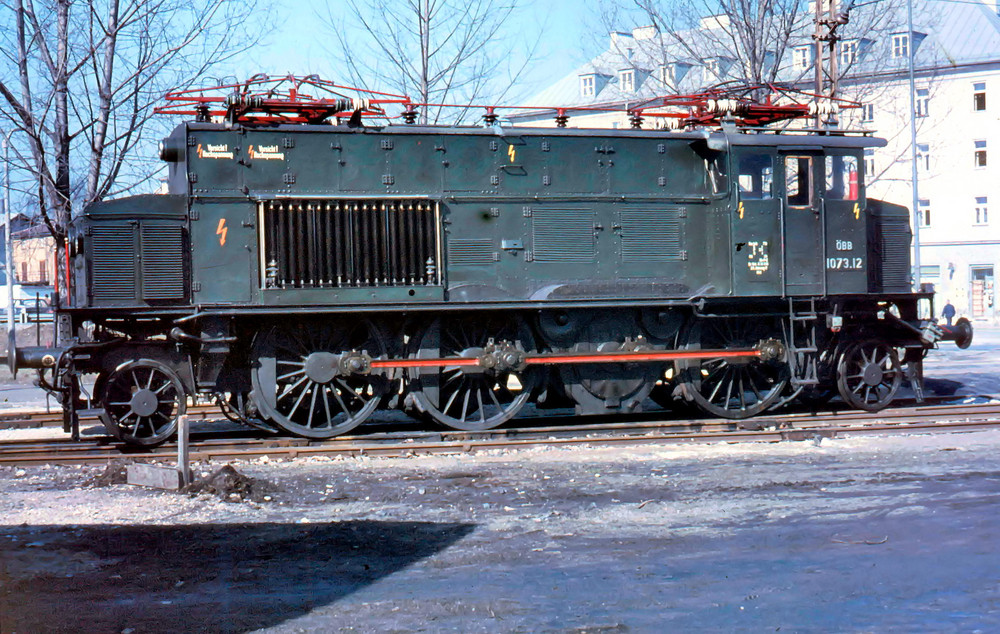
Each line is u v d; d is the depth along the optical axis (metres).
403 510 9.13
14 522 8.69
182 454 10.30
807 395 16.06
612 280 14.50
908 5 40.56
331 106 13.47
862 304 15.48
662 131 14.89
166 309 12.90
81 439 13.31
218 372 13.02
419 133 13.88
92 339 13.46
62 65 18.66
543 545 7.83
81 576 7.10
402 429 14.46
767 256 14.66
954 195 52.06
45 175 18.34
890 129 52.22
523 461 11.70
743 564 7.23
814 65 25.88
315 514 8.99
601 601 6.43
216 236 13.16
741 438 13.09
